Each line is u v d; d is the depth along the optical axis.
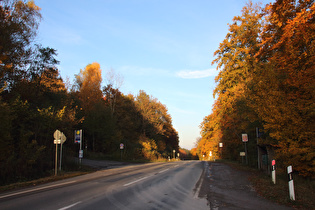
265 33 14.73
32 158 15.29
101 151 39.72
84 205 6.92
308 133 9.55
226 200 7.90
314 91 9.45
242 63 25.94
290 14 12.87
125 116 52.00
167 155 66.19
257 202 7.59
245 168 20.03
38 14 20.64
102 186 10.72
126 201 7.52
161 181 12.54
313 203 7.07
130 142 47.09
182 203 7.41
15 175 14.08
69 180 13.36
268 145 14.58
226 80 28.12
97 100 42.06
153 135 58.59
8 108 13.30
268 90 11.65
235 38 27.19
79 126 35.56
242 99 18.06
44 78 22.97
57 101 24.67
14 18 18.78
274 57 12.19
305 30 10.95
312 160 9.76
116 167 23.44
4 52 16.83
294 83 10.23
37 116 17.73
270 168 14.84
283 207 6.92
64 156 20.48
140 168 21.95
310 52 10.36
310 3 12.20
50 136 18.98
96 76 44.38
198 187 10.69
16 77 19.58
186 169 20.59
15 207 6.73
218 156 52.19
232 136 26.22
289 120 10.22
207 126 53.31
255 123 16.86
